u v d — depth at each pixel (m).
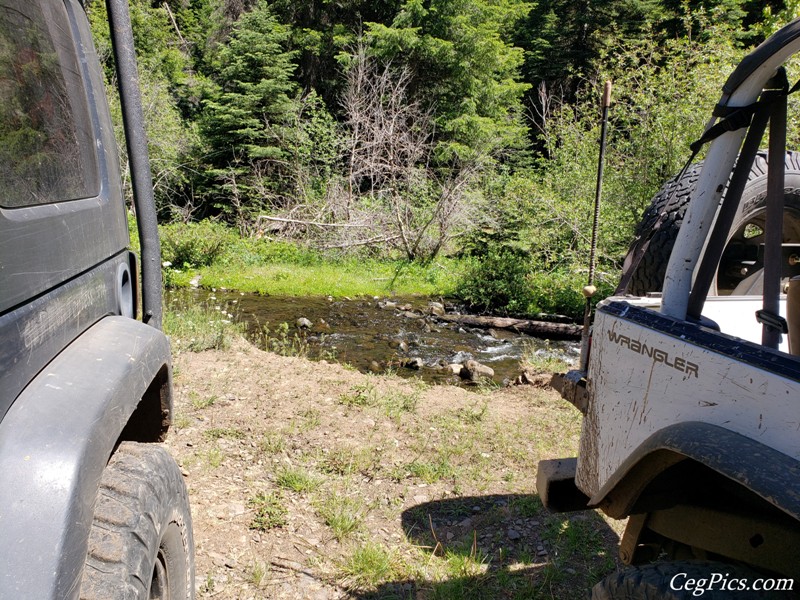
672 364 1.99
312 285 15.19
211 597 3.12
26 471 1.26
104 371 1.63
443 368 9.30
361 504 4.12
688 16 15.52
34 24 1.77
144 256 2.49
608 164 13.80
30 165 1.57
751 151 2.08
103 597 1.39
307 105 22.73
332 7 25.75
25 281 1.38
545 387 7.14
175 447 4.61
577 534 3.84
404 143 19.59
